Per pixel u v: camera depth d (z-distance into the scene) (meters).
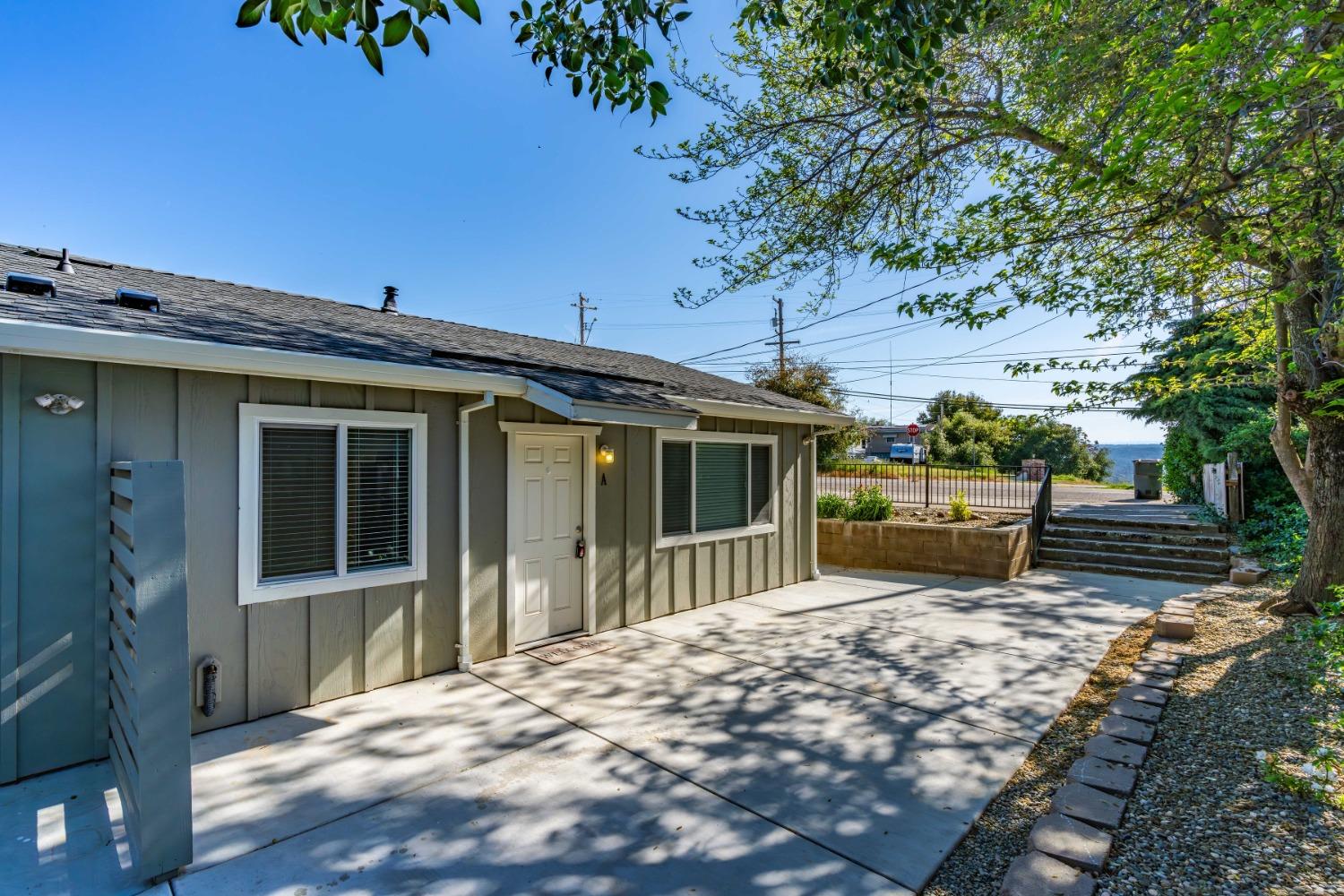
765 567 8.45
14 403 3.25
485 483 5.35
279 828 2.88
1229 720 3.74
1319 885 2.27
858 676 4.98
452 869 2.59
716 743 3.79
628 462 6.67
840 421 9.14
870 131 5.34
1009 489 15.55
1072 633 6.17
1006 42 4.62
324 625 4.36
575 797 3.16
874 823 2.92
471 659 5.21
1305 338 5.14
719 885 2.48
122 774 3.01
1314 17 2.50
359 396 4.53
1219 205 3.95
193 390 3.80
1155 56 3.44
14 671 3.25
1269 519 9.82
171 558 2.56
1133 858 2.47
